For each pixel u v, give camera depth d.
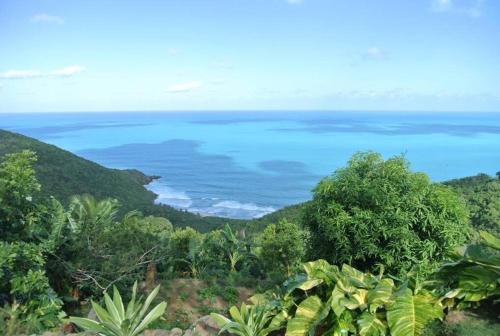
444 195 6.08
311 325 4.60
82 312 8.23
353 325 4.58
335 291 4.73
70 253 8.56
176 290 9.83
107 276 8.73
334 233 6.11
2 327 5.70
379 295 4.70
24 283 6.59
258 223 36.56
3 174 7.67
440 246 5.95
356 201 6.21
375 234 5.95
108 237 9.36
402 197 6.00
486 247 5.46
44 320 6.74
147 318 4.93
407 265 5.85
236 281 10.84
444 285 5.22
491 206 22.78
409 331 4.38
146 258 10.08
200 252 13.98
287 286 5.34
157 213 50.66
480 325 4.67
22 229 7.71
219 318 5.11
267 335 5.06
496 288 4.89
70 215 9.20
